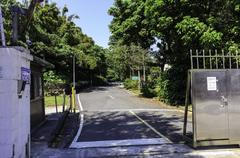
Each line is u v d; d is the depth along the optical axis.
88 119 19.53
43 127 16.53
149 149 10.86
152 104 29.55
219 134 10.62
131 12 35.53
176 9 22.48
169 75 28.20
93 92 49.97
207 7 21.36
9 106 7.36
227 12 19.34
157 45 33.66
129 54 47.38
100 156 10.05
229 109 10.66
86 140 12.86
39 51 41.19
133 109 25.11
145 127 15.97
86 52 63.53
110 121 18.48
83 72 63.12
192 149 10.68
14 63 7.49
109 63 88.81
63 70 49.72
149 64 42.19
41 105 17.73
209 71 10.59
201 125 10.57
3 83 7.33
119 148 11.15
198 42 20.64
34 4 10.43
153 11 23.69
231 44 18.39
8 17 19.09
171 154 10.12
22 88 8.24
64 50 47.31
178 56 27.30
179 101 27.06
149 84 40.41
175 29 23.14
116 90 55.84
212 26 19.59
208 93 10.59
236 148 10.73
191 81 10.54
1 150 7.30
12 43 9.46
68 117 19.34
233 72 10.70
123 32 35.31
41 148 11.23
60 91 42.03
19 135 7.98
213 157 9.71
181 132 14.28
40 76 17.70
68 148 11.31
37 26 41.03
